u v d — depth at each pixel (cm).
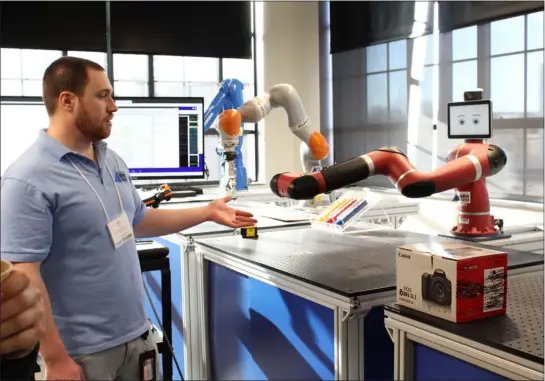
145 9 506
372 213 287
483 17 365
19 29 474
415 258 125
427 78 419
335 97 520
